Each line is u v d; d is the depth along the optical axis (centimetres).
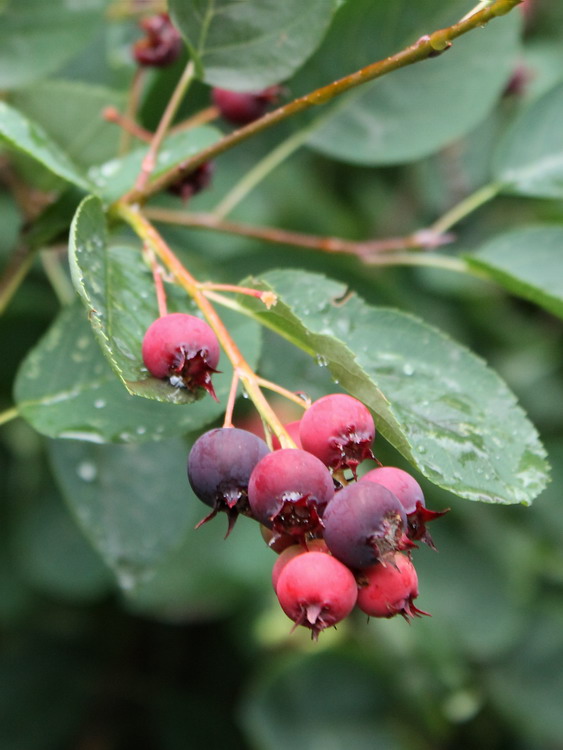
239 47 30
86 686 49
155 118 36
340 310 28
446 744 46
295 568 23
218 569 43
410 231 50
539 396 49
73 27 34
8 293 32
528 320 52
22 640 49
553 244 34
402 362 27
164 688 50
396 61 26
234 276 41
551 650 45
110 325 26
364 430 24
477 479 26
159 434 28
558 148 37
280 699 45
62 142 35
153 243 27
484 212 50
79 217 26
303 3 29
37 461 45
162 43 34
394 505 23
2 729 48
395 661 45
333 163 50
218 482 24
